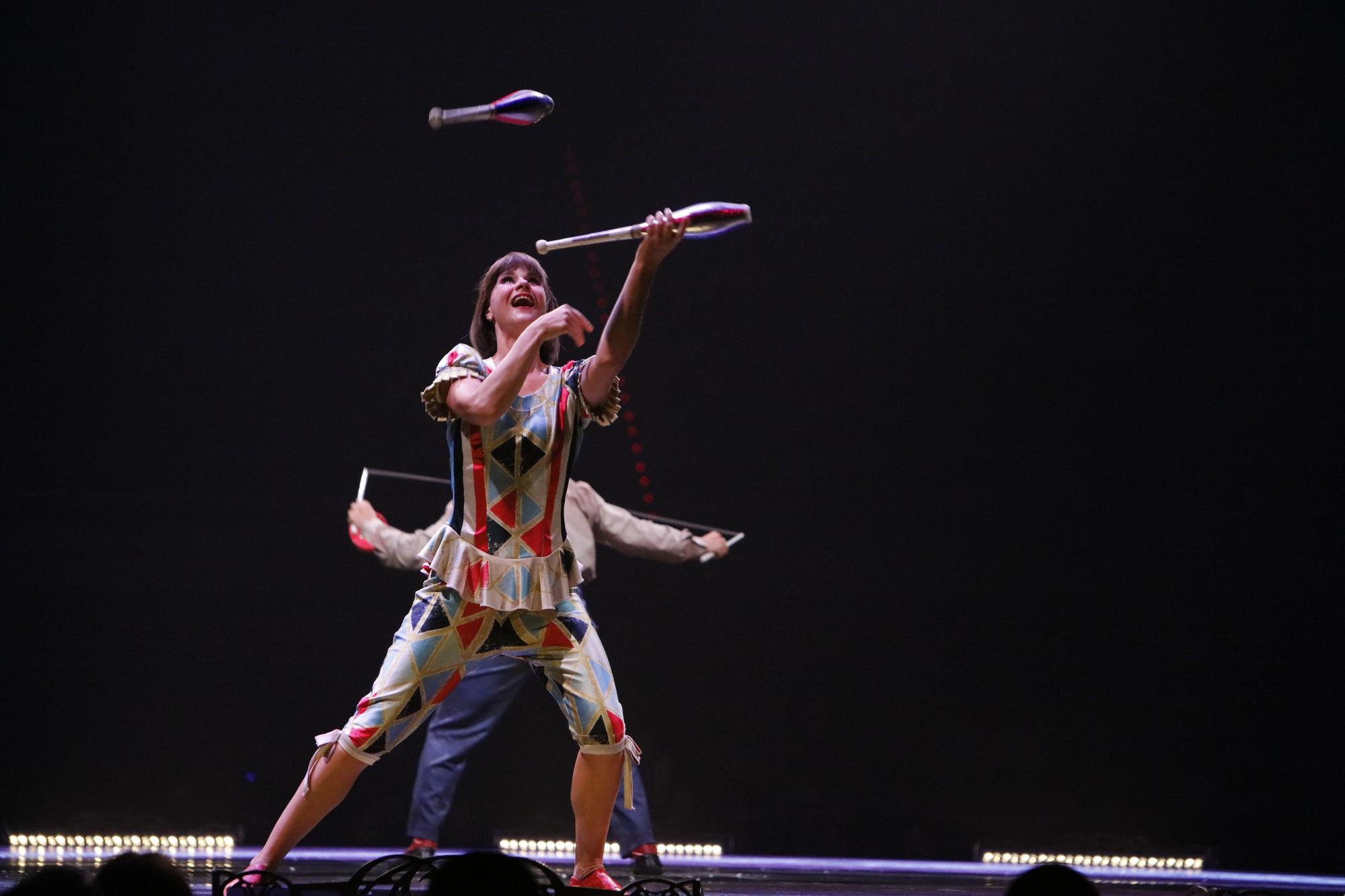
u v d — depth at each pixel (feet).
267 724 77.66
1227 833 76.33
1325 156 75.00
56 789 75.72
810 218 77.66
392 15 73.82
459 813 69.62
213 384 77.97
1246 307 78.38
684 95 75.56
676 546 34.17
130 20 73.00
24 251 75.61
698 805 76.84
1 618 76.48
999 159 76.59
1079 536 80.74
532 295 21.42
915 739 80.02
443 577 20.03
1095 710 80.02
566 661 20.74
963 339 79.61
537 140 76.02
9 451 76.79
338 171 76.13
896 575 81.10
